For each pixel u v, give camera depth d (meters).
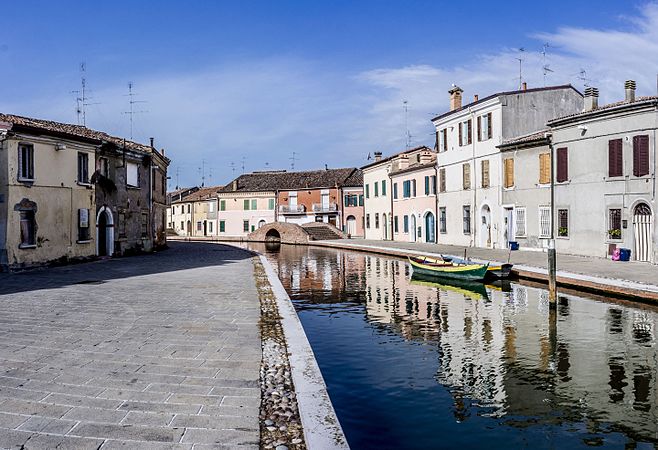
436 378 9.09
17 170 20.80
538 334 11.98
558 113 31.98
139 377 6.86
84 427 5.24
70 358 7.71
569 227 26.19
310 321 14.01
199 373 7.06
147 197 33.19
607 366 9.62
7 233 20.41
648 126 22.06
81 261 24.77
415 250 34.16
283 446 4.88
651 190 21.97
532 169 28.70
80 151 24.59
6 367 7.23
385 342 11.57
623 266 20.52
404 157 45.81
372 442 6.68
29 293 14.40
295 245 54.97
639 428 7.05
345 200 66.81
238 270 21.86
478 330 12.50
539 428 7.07
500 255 26.89
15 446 4.78
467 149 34.62
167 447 4.81
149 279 18.19
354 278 23.34
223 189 73.12
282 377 6.91
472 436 6.84
